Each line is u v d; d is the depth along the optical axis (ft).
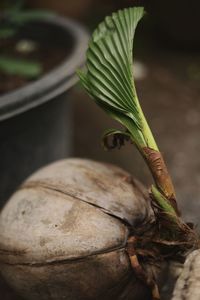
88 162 3.37
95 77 3.16
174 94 6.62
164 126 5.93
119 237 3.02
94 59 3.19
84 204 3.09
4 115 3.91
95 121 5.96
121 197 3.15
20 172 4.36
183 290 2.89
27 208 3.15
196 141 5.66
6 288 3.95
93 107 6.23
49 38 5.33
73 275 3.00
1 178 4.28
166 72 7.20
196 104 6.40
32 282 3.08
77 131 5.77
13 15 4.78
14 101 3.91
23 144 4.26
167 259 3.09
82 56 4.51
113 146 3.18
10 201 3.27
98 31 3.28
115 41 3.19
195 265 2.98
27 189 3.25
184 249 3.04
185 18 7.52
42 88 4.07
